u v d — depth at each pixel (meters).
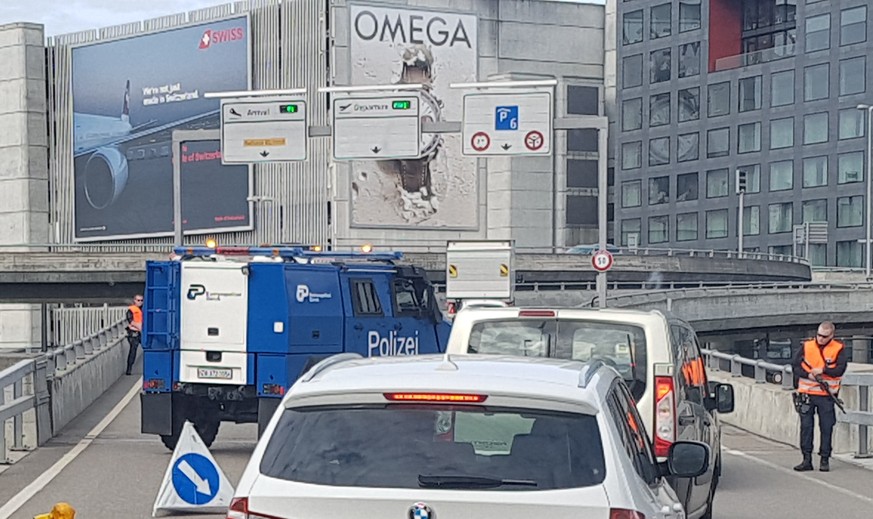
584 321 10.13
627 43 110.38
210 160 104.88
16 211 113.31
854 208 94.94
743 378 23.08
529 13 109.06
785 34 102.19
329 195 99.88
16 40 113.12
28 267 64.50
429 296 19.08
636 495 4.69
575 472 4.64
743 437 20.69
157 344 17.19
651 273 78.94
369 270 18.17
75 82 112.25
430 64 103.81
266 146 33.53
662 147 107.94
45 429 18.59
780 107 99.75
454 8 105.00
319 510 4.57
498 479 4.61
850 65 95.56
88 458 16.53
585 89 110.00
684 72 106.56
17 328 106.38
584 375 5.24
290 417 4.95
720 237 103.31
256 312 16.97
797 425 18.98
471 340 10.21
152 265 17.23
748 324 59.78
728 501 13.42
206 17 106.69
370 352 17.95
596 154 109.25
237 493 4.73
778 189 99.69
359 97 33.03
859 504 13.20
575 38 111.81
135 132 108.56
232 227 104.25
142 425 17.19
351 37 101.12
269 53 104.19
